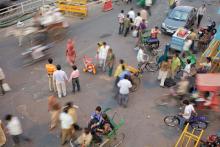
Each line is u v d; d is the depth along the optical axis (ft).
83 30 76.23
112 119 45.42
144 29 70.64
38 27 69.67
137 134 45.62
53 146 43.42
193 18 77.77
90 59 59.62
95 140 40.75
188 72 53.47
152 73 59.47
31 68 61.00
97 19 82.43
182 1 96.63
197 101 48.88
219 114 49.24
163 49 68.03
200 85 47.21
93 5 91.45
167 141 44.47
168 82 55.98
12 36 73.10
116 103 51.70
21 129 45.50
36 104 51.44
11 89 54.95
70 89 54.90
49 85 53.88
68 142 43.73
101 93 54.03
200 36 67.62
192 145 43.39
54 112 45.03
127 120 48.14
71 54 59.47
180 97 51.49
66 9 83.76
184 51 62.08
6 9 81.87
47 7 81.66
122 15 72.13
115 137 44.11
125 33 72.90
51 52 66.18
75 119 42.98
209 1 96.99
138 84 55.21
